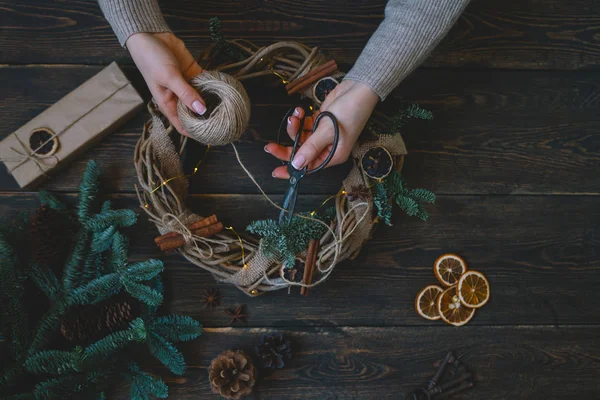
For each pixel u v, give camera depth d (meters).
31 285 1.10
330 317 1.15
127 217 1.07
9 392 1.05
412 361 1.16
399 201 1.06
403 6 0.99
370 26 1.16
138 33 0.97
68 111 1.09
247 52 1.07
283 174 1.03
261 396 1.14
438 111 1.16
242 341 1.14
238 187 1.14
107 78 1.10
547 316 1.17
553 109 1.18
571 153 1.18
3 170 1.12
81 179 1.12
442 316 1.15
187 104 0.95
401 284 1.16
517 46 1.18
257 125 1.15
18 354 1.04
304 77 1.05
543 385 1.17
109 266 1.08
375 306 1.15
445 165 1.16
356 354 1.15
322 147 0.99
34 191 1.12
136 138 1.13
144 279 1.06
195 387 1.13
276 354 1.11
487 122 1.17
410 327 1.16
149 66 0.96
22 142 1.08
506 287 1.17
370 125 1.06
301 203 1.15
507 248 1.17
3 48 1.13
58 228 1.06
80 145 1.09
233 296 1.14
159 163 1.06
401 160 1.08
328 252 1.05
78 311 1.08
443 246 1.16
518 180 1.17
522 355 1.17
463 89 1.17
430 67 1.17
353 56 1.16
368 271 1.15
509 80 1.17
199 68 1.02
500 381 1.16
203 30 1.14
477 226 1.17
